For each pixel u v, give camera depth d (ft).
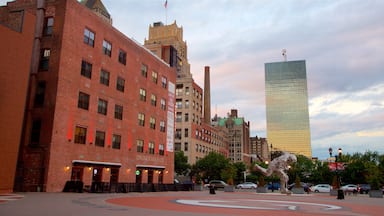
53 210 49.83
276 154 292.61
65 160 114.93
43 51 119.96
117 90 149.18
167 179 189.37
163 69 195.83
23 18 99.60
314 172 331.77
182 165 272.72
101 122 136.15
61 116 114.73
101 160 134.21
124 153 150.61
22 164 110.42
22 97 96.73
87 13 131.85
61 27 118.93
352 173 285.43
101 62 138.82
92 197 85.05
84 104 127.34
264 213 56.44
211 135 371.15
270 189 226.79
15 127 93.91
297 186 164.76
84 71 128.57
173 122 203.00
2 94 90.94
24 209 49.93
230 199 99.91
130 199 82.53
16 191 105.60
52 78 115.34
